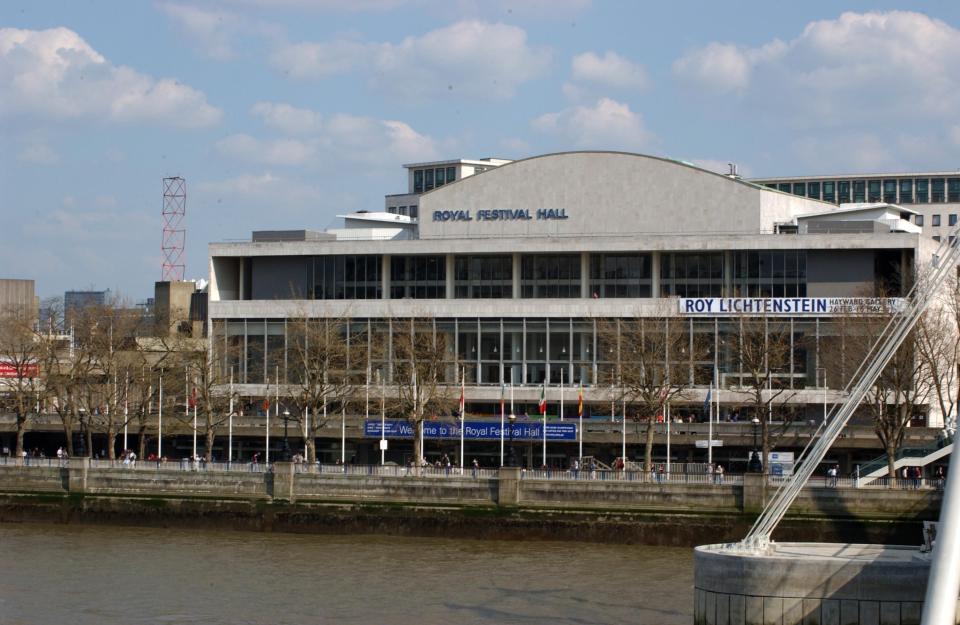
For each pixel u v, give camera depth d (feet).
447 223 572.92
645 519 384.68
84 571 337.11
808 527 370.73
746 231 548.72
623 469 418.31
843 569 227.81
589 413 525.34
